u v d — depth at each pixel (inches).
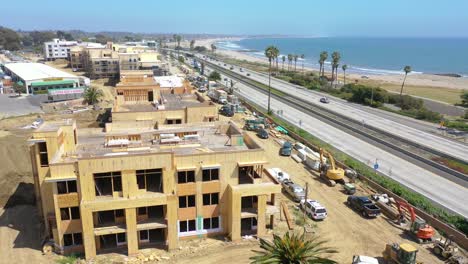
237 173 1834.4
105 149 1915.6
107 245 1776.6
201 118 2630.4
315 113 4901.6
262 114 4630.9
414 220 1967.3
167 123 2591.0
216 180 1820.9
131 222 1675.7
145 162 1664.6
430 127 4365.2
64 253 1723.7
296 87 7121.1
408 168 3011.8
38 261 1673.2
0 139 3518.7
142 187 1711.4
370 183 2632.9
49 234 1802.4
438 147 3582.7
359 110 5211.6
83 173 1608.0
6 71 7682.1
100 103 5260.8
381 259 1760.6
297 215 2150.6
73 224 1706.4
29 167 2824.8
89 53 7554.1
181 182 1771.7
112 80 7249.0
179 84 4035.4
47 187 1759.4
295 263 1217.4
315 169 2898.6
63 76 6382.9
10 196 2319.1
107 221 1744.6
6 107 4980.3
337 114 4896.7
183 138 2041.1
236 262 1688.0
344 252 1807.3
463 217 2164.1
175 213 1716.3
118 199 1647.4
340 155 3189.0
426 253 1818.4
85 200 1633.9
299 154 3169.3
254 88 6771.7
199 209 1828.2
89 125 4079.7
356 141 3705.7
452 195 2522.1
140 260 1678.2
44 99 5477.4
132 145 1951.3
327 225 2063.2
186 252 1750.7
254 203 1914.4
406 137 3890.3
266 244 1325.0
